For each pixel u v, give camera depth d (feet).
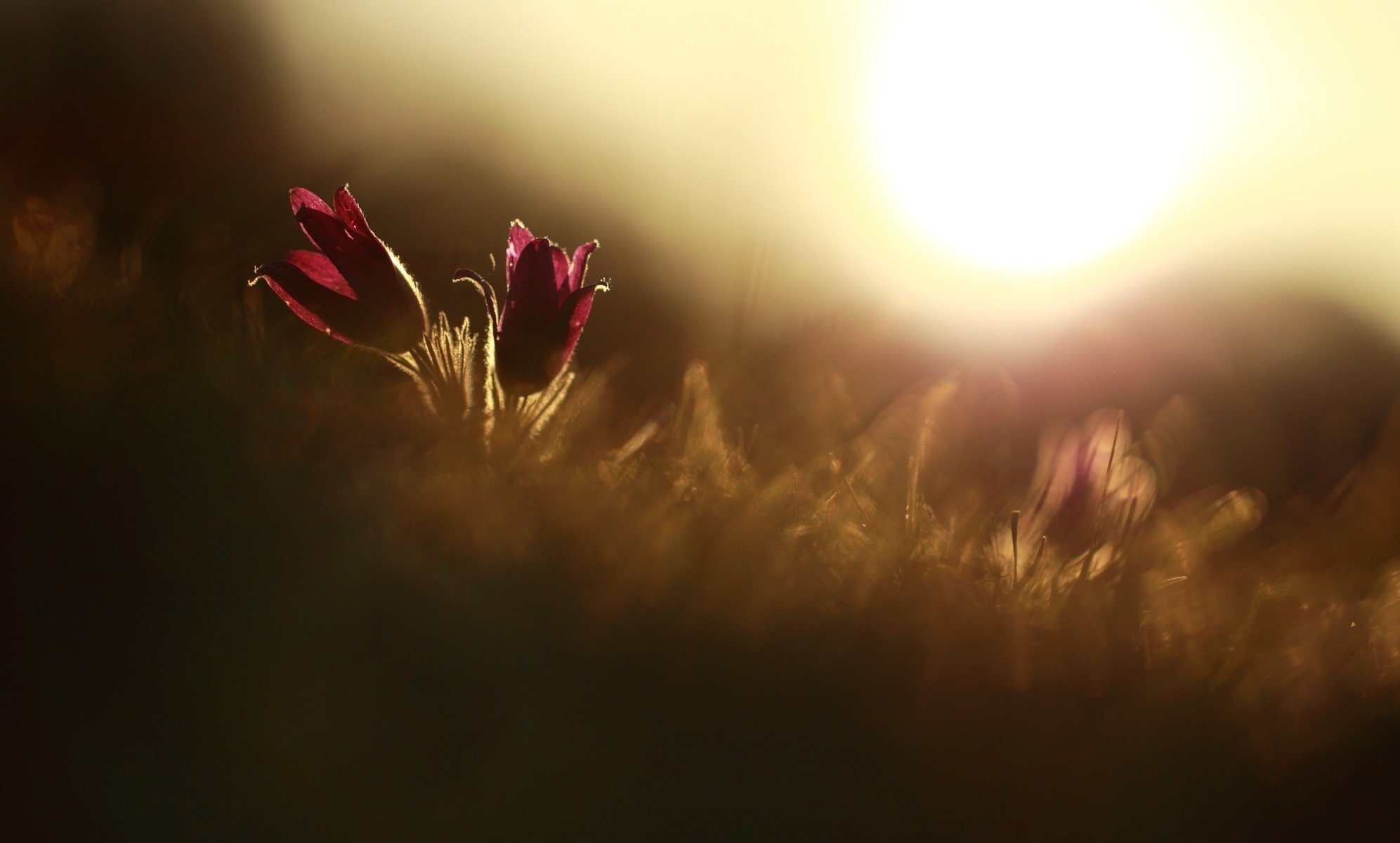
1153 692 2.31
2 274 2.46
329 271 2.52
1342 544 2.72
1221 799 2.25
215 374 2.42
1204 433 3.29
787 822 2.20
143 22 4.91
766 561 2.35
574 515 2.36
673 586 2.31
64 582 2.23
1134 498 2.52
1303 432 3.27
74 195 2.74
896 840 2.21
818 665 2.28
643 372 3.06
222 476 2.31
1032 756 2.26
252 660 2.21
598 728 2.22
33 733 2.16
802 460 2.71
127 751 2.16
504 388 2.52
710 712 2.24
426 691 2.21
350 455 2.37
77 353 2.39
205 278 2.66
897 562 2.42
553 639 2.26
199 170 3.27
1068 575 2.47
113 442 2.32
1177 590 2.47
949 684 2.29
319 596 2.24
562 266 2.53
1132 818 2.23
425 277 3.17
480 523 2.32
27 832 2.13
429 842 2.17
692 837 2.19
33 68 3.94
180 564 2.25
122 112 3.87
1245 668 2.34
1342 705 2.31
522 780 2.19
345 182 3.47
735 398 2.88
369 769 2.18
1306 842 2.24
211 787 2.16
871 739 2.25
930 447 2.84
